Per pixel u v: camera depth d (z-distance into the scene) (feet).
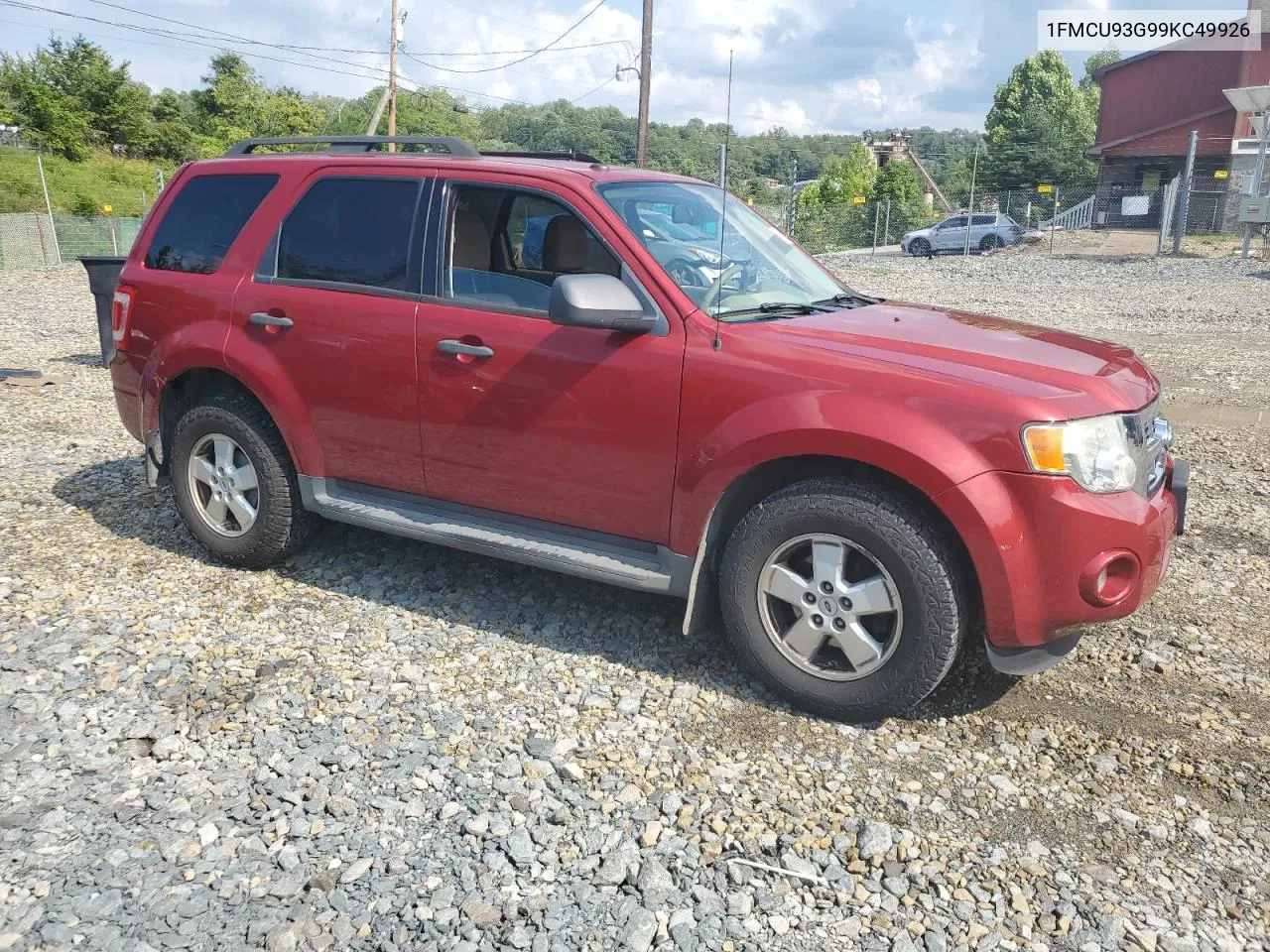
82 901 8.54
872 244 130.52
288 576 15.57
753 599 11.75
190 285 15.51
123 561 16.08
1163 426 12.39
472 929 8.32
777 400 11.21
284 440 15.05
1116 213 123.44
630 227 12.61
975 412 10.49
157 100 205.57
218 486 15.52
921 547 10.70
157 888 8.73
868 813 9.94
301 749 10.87
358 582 15.38
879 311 13.53
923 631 10.85
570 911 8.54
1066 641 11.40
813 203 136.36
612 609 14.53
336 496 14.85
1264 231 82.28
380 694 12.02
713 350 11.67
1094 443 10.50
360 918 8.43
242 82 227.81
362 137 15.14
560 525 13.10
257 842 9.36
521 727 11.37
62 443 23.68
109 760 10.62
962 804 10.11
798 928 8.42
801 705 11.73
